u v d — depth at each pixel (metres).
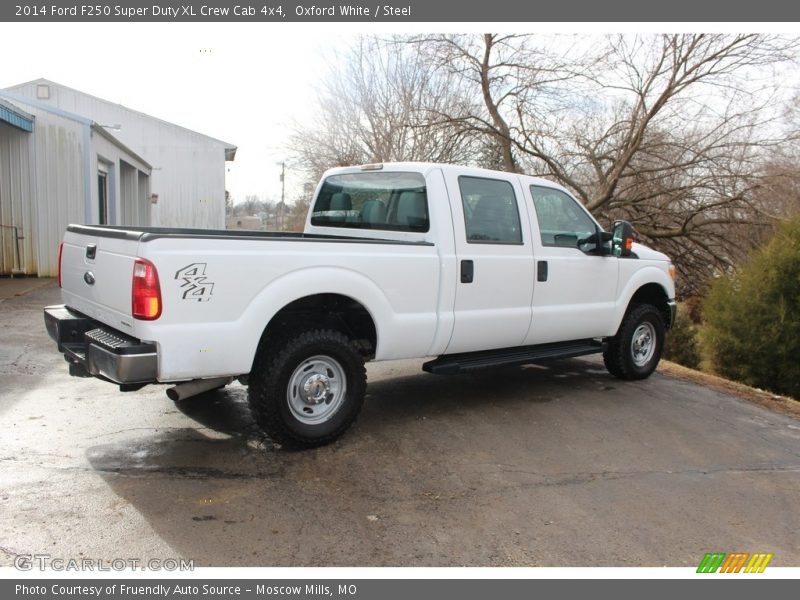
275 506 3.50
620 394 6.16
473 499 3.70
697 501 3.83
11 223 13.49
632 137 16.12
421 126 16.88
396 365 7.08
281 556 3.03
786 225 10.31
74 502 3.45
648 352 6.80
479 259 5.02
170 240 3.57
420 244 4.68
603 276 6.05
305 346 4.13
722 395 6.50
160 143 32.19
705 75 14.63
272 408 4.06
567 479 4.05
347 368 4.38
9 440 4.30
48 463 3.95
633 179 17.17
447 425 4.98
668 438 4.94
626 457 4.49
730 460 4.55
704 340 10.91
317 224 5.95
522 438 4.76
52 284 12.58
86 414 4.91
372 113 20.91
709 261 17.17
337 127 23.38
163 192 32.38
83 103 30.97
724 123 15.48
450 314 4.88
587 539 3.31
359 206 5.52
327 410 4.38
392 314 4.54
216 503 3.50
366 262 4.34
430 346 4.84
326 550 3.09
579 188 17.33
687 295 17.47
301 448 4.30
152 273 3.51
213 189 32.97
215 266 3.70
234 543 3.11
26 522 3.22
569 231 5.84
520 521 3.47
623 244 6.04
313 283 4.09
